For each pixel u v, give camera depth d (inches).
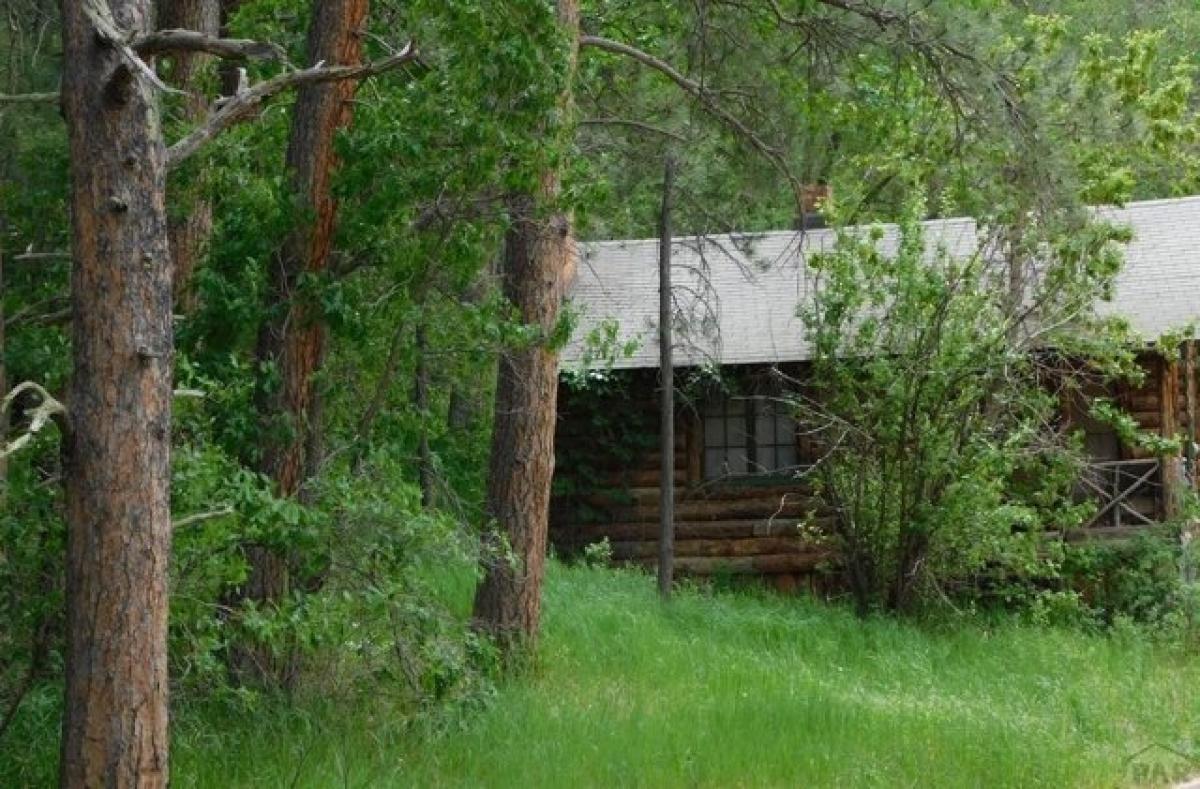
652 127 982.4
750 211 1185.4
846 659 894.4
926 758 582.9
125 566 418.6
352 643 593.3
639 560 1255.5
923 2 856.3
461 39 589.3
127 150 422.6
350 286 617.0
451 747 574.9
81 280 422.3
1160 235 1270.9
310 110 629.9
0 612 500.7
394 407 701.9
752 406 1251.8
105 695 416.5
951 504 1033.5
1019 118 887.7
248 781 522.0
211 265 623.5
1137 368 1082.1
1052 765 572.4
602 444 1259.2
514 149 604.7
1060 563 1081.4
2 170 781.9
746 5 915.4
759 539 1234.6
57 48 895.7
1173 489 1114.7
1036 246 1029.2
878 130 944.9
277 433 610.9
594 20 965.8
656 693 711.1
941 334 1038.4
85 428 419.5
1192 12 2018.9
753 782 553.3
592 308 1291.8
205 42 439.5
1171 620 991.6
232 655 600.4
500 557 686.5
